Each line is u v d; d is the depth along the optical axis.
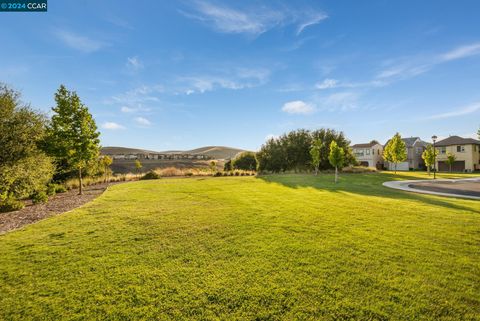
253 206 9.05
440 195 11.92
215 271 3.90
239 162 36.97
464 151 40.38
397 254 4.51
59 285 3.53
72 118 13.91
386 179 21.56
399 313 2.89
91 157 14.22
